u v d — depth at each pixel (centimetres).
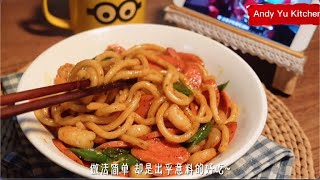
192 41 92
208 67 89
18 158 79
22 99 63
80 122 73
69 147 70
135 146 72
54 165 77
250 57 107
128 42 93
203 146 74
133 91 75
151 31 94
